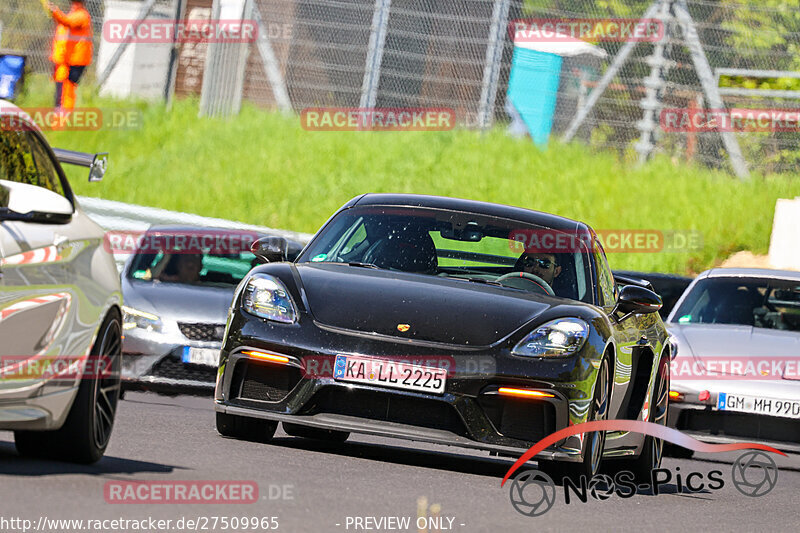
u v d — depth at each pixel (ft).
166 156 241.14
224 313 123.54
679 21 245.86
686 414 119.34
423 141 244.83
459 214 95.91
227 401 81.92
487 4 243.19
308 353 79.46
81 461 67.77
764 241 234.79
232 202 232.32
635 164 244.83
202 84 253.44
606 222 235.40
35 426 63.93
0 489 55.47
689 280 154.81
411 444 105.50
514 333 80.74
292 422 79.61
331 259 92.22
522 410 79.05
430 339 79.82
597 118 247.09
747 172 245.45
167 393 124.98
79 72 242.37
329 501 62.54
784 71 243.40
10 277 60.75
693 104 246.68
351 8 246.06
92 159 71.92
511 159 242.37
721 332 124.88
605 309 90.27
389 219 95.25
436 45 244.42
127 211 184.96
